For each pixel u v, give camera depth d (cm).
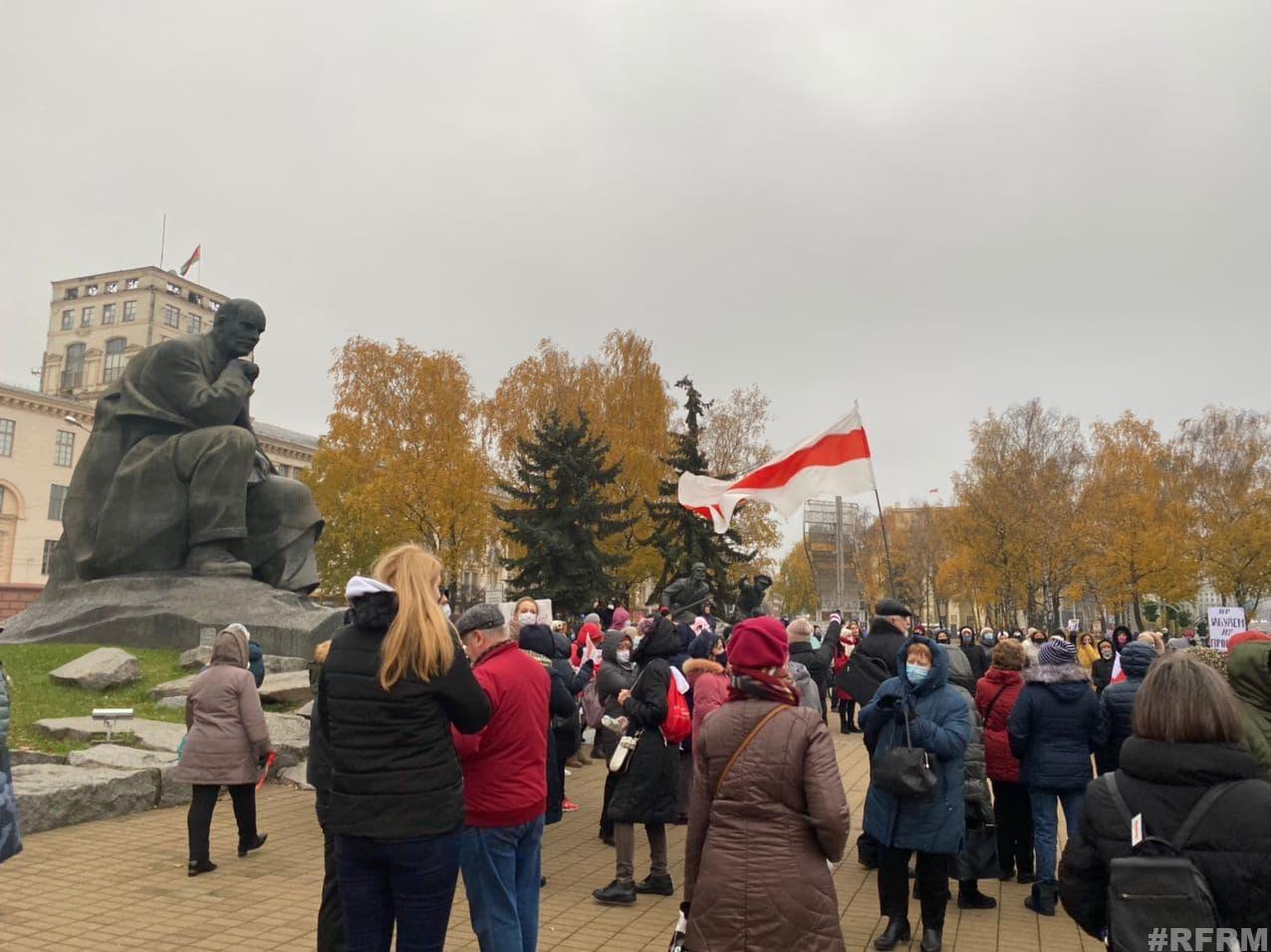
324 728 403
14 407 6469
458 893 732
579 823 1034
